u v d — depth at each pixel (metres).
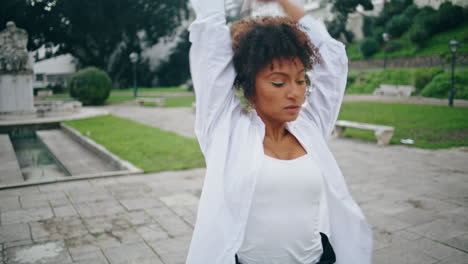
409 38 27.61
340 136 9.98
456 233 3.86
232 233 1.24
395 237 3.78
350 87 27.06
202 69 1.33
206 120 1.35
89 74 20.94
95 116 15.23
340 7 17.34
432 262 3.26
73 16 29.02
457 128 10.44
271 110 1.27
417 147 8.43
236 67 1.32
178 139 9.66
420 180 5.88
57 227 4.10
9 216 4.42
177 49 41.09
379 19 31.55
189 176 6.23
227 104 1.36
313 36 1.59
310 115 1.59
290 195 1.29
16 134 12.54
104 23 31.30
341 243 1.51
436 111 14.16
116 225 4.16
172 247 3.62
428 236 3.79
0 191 5.39
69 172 7.23
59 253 3.49
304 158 1.37
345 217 1.49
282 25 1.26
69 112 15.59
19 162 8.20
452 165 6.80
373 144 8.91
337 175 1.46
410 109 15.09
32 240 3.77
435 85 20.83
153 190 5.45
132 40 36.19
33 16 27.38
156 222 4.24
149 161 7.19
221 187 1.26
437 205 4.71
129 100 24.14
